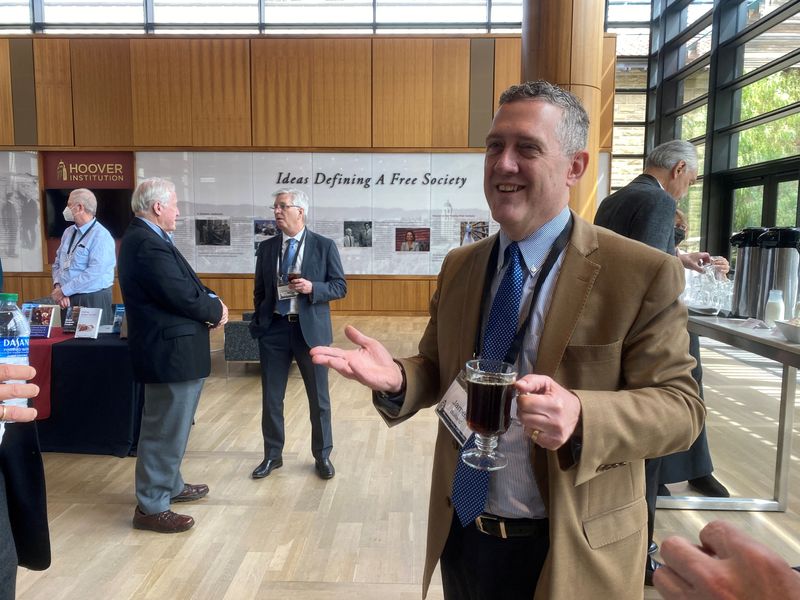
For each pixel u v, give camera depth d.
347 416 4.19
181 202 9.05
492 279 1.17
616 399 0.89
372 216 9.10
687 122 9.41
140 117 8.91
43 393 3.38
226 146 8.97
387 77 8.86
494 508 1.07
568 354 1.00
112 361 3.37
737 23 7.86
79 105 8.89
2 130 8.93
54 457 3.38
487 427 0.95
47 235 9.07
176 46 8.84
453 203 9.04
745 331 1.96
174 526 2.48
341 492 2.91
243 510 2.71
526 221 1.05
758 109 7.41
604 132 9.15
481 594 1.12
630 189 2.15
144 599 2.01
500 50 8.74
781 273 2.14
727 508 2.69
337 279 3.12
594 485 1.00
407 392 1.16
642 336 0.97
